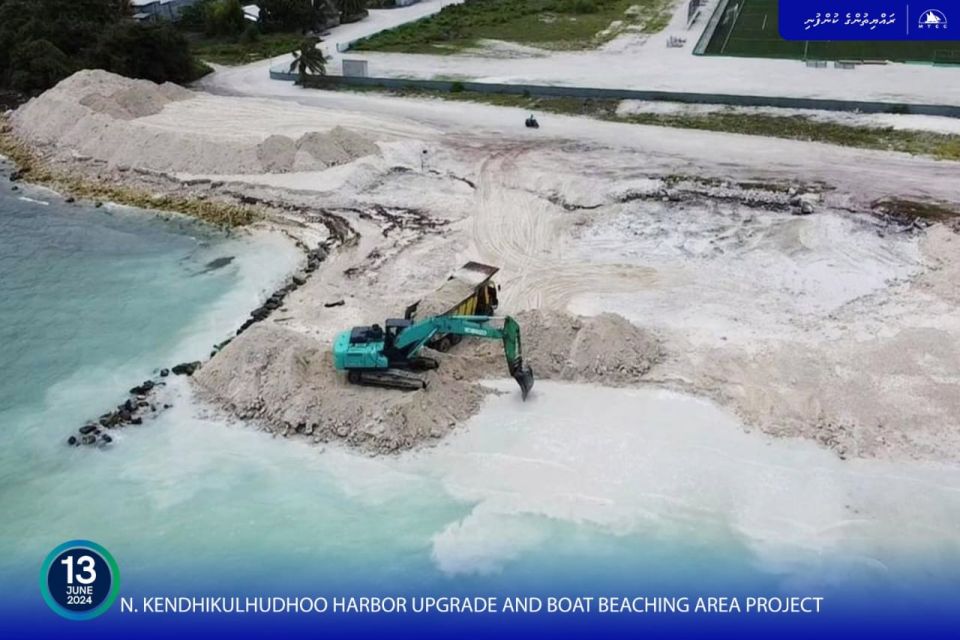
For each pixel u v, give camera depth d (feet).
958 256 108.17
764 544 67.41
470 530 69.82
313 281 111.65
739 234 118.52
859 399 82.23
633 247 117.19
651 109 173.17
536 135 159.33
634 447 77.71
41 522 71.97
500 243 120.16
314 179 140.26
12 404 88.12
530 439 79.51
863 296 102.27
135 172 147.84
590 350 89.04
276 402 83.46
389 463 77.46
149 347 98.27
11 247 124.77
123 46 193.88
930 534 67.62
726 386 85.51
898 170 136.56
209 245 124.57
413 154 149.69
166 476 76.89
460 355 92.12
